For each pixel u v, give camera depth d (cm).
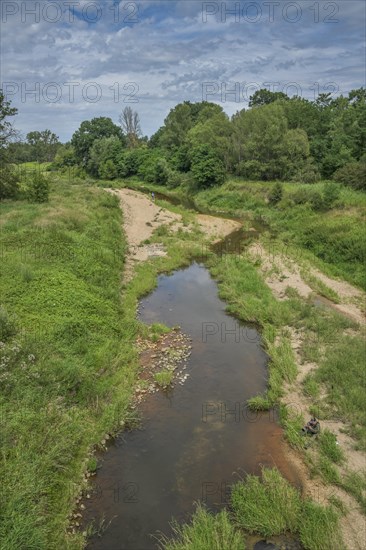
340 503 1080
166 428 1403
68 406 1388
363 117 5556
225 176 6259
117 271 2666
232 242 3700
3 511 965
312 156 5856
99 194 4812
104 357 1662
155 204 5356
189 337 2039
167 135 8788
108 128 9988
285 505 1062
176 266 3086
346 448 1269
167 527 1045
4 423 1191
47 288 1969
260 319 2159
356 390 1477
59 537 990
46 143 12681
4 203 3859
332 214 3672
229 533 991
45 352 1521
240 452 1296
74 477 1166
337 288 2520
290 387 1603
